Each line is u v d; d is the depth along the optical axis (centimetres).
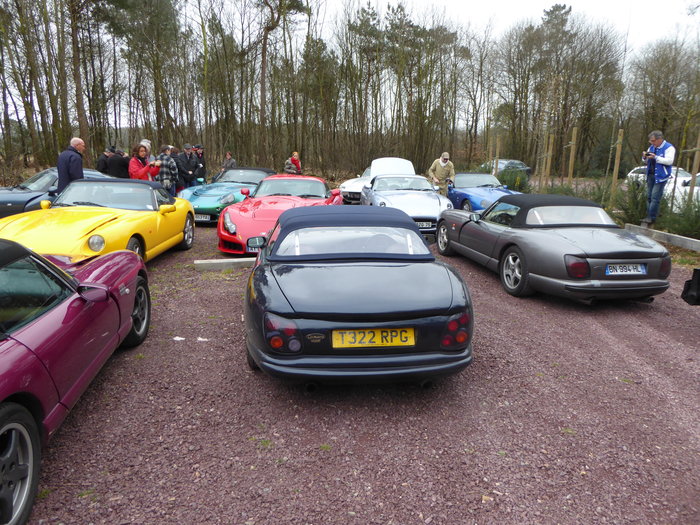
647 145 3164
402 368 297
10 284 240
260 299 308
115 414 309
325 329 291
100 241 528
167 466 259
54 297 274
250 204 833
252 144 2600
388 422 305
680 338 459
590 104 3547
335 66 2733
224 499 234
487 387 352
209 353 405
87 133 2133
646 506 233
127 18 2541
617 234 563
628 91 2958
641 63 2816
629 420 311
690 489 246
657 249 523
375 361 294
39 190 991
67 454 268
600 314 528
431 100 2884
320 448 277
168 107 2472
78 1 2061
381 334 296
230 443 280
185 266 725
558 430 298
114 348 346
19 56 2031
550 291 531
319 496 237
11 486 208
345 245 381
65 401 256
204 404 323
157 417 306
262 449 275
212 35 2402
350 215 415
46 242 510
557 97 1508
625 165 3409
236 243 752
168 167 1134
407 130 2875
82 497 234
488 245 653
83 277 339
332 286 314
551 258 526
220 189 1170
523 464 264
